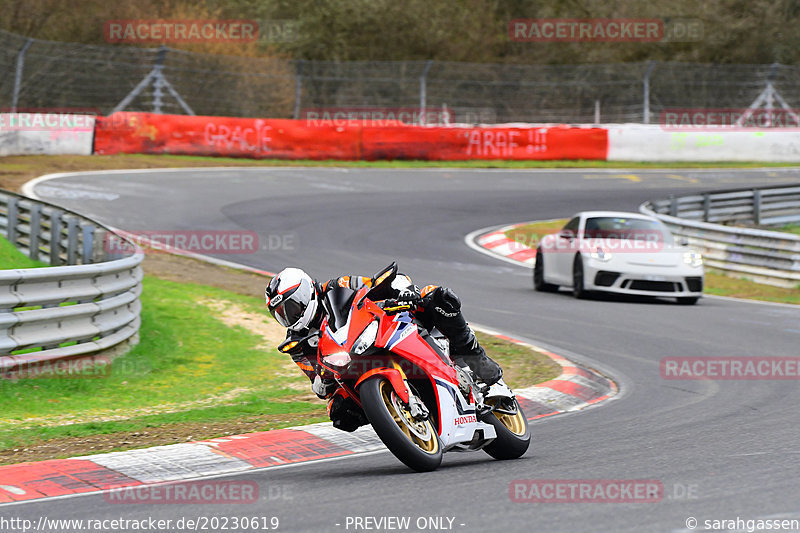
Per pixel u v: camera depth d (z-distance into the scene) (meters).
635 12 137.75
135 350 31.58
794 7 142.50
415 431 17.27
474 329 36.62
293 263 51.56
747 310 43.88
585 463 18.06
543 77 113.25
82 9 105.25
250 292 43.34
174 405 26.30
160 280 44.09
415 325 18.03
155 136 87.56
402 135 96.38
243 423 23.20
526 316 40.38
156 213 63.94
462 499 15.15
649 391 27.03
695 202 73.06
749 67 115.88
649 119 112.31
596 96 114.75
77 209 62.19
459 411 17.81
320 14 124.06
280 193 75.25
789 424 21.81
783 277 54.97
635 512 14.08
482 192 82.69
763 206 78.38
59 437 21.62
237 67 101.44
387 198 77.00
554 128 102.81
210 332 35.09
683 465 17.55
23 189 66.12
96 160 81.88
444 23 129.62
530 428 22.55
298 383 29.61
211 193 72.69
